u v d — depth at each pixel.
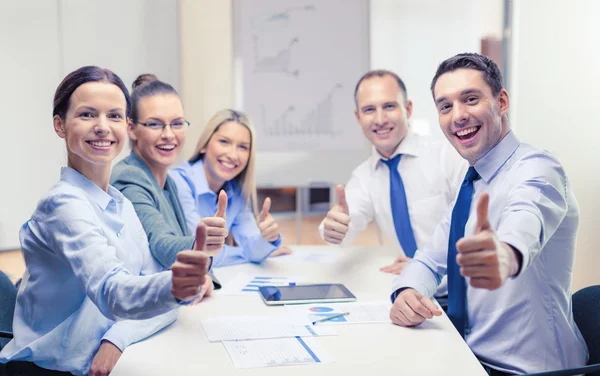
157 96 1.84
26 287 1.26
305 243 4.55
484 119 1.40
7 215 4.64
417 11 4.30
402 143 2.37
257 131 4.35
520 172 1.36
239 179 2.27
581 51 2.46
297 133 4.34
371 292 1.62
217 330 1.25
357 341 1.18
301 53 4.29
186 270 0.96
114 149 1.28
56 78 4.65
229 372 1.01
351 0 4.25
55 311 1.25
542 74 2.71
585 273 2.36
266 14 4.29
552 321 1.37
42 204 1.20
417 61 4.36
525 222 1.13
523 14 2.89
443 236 1.58
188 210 2.08
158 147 1.83
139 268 1.42
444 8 4.14
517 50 2.93
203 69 4.83
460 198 1.52
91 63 4.62
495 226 1.41
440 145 2.39
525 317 1.39
